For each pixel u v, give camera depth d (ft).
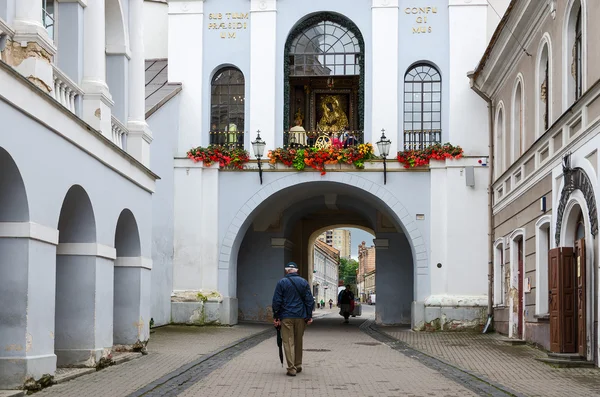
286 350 44.91
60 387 38.63
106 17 57.72
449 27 91.35
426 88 92.17
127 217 55.67
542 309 61.00
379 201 91.40
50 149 39.73
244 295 107.96
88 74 49.14
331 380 42.88
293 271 46.26
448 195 89.15
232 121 94.02
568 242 53.62
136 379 42.22
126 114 58.23
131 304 56.65
